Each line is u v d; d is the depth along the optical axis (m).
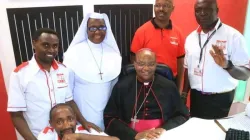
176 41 2.12
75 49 1.76
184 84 2.07
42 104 1.50
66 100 1.62
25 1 1.86
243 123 1.41
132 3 2.36
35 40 1.44
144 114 1.66
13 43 1.90
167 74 1.79
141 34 2.10
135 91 1.70
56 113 1.37
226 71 1.73
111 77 1.79
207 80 1.79
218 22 1.72
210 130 1.34
